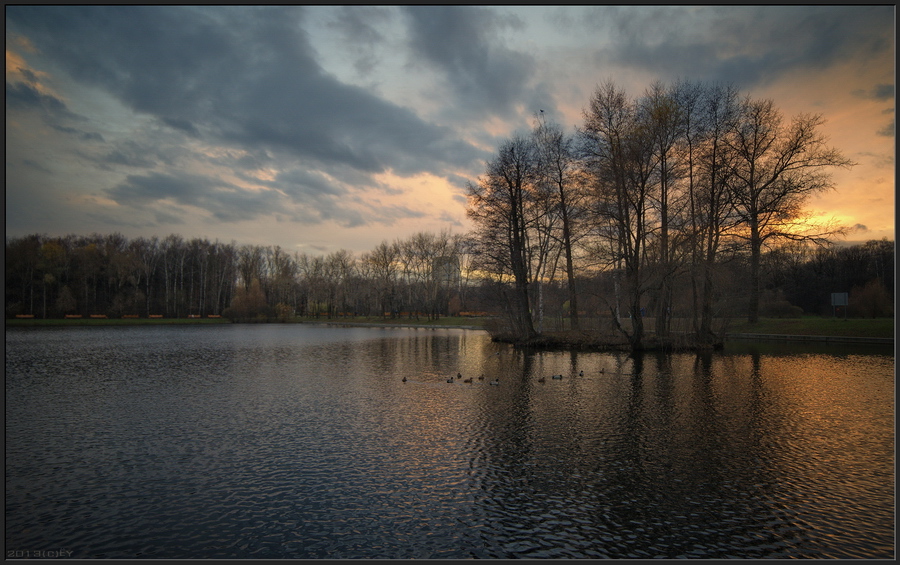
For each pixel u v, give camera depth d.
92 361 34.94
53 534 9.19
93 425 16.67
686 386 23.23
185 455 13.52
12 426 16.62
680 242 33.50
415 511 10.06
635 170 35.16
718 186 36.06
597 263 37.97
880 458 13.03
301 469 12.41
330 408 19.03
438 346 45.91
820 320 50.28
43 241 104.06
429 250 97.69
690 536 9.06
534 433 15.43
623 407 18.94
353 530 9.30
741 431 15.58
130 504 10.46
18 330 77.44
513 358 35.25
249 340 55.72
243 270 129.12
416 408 18.94
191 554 8.49
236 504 10.41
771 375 26.25
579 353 37.72
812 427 15.96
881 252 79.38
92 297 101.88
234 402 20.22
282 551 8.59
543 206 43.97
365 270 113.25
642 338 37.91
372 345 47.78
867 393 21.33
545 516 9.84
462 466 12.56
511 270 43.22
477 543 8.84
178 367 31.50
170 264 116.00
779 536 9.05
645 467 12.45
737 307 40.88
